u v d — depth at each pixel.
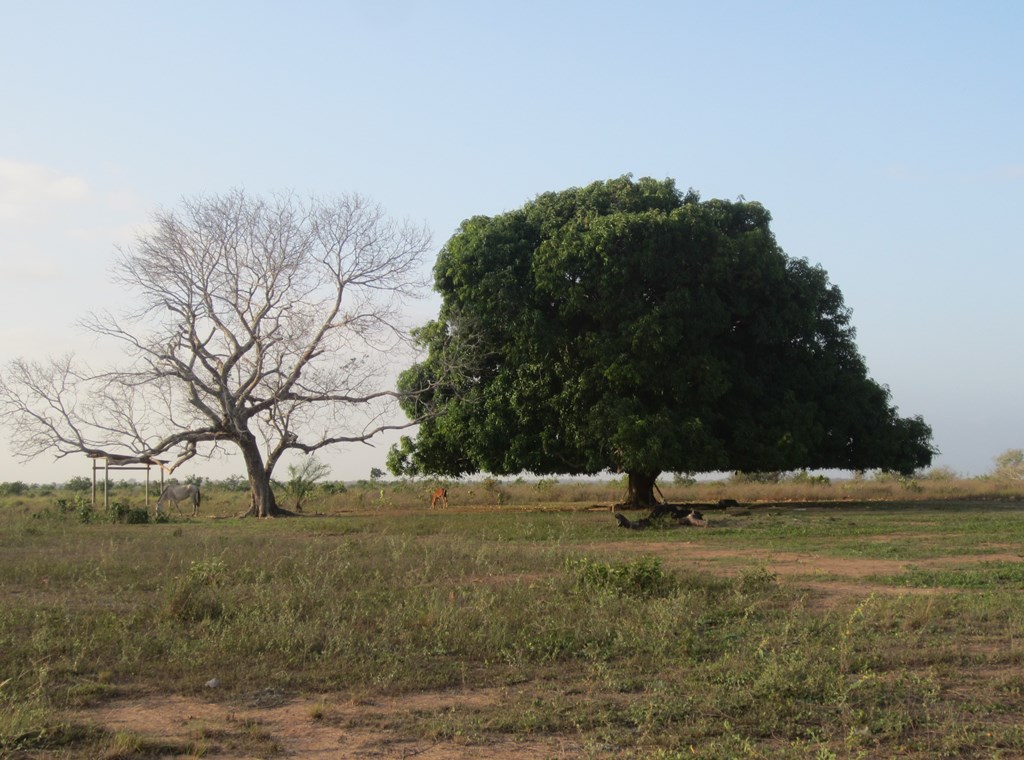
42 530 22.23
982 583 12.39
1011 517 24.12
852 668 7.81
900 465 31.83
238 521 27.81
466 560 14.53
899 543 17.78
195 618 9.79
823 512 26.92
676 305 27.86
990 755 5.86
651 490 31.39
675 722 6.46
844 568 14.26
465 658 8.37
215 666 7.98
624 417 26.92
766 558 15.55
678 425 27.31
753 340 30.72
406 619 9.56
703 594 10.90
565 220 30.47
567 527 20.91
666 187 31.27
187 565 13.99
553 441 28.80
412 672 7.82
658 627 9.05
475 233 29.75
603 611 9.80
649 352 27.72
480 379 31.03
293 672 7.82
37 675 7.41
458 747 6.07
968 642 8.85
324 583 11.41
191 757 5.84
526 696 7.26
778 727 6.32
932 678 7.33
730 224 30.98
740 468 30.16
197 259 29.81
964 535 19.47
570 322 29.42
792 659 7.60
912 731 6.28
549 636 8.88
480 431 29.33
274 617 9.50
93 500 32.59
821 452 31.39
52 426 29.48
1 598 11.15
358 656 8.29
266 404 31.11
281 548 16.61
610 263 27.72
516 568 13.81
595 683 7.53
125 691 7.34
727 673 7.52
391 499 39.00
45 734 6.09
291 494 37.19
